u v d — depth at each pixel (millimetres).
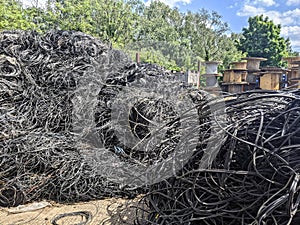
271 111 1292
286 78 6289
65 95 2549
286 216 966
